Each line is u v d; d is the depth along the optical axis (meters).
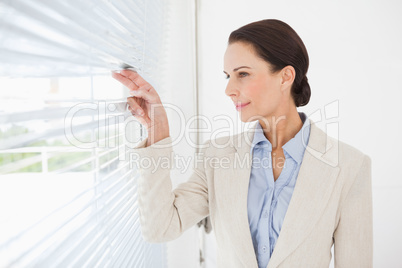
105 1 0.58
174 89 1.49
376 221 1.56
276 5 1.48
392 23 1.47
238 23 1.49
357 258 0.81
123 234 0.82
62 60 0.42
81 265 0.52
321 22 1.49
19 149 0.37
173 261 1.50
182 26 1.48
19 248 0.37
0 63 0.32
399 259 1.55
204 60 1.50
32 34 0.34
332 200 0.81
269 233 0.83
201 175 1.00
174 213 0.89
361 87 1.50
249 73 0.88
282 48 0.85
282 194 0.84
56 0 0.40
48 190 0.50
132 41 0.79
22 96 0.37
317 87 1.51
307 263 0.79
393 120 1.50
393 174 1.52
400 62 1.47
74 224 0.53
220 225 0.92
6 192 0.45
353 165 0.84
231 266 0.89
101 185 0.64
